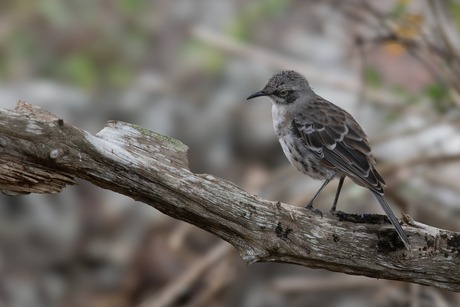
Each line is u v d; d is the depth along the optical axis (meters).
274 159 14.08
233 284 12.00
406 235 7.65
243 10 16.38
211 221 7.25
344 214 7.72
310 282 11.73
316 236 7.57
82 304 11.88
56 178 6.54
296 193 13.04
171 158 7.05
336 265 7.71
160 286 12.23
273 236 7.43
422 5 13.27
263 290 11.97
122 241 12.87
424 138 13.80
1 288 11.88
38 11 16.25
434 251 7.69
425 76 14.91
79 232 12.87
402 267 7.70
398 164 12.02
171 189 6.98
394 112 13.38
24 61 15.59
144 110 14.61
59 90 14.77
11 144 6.18
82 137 6.46
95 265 12.55
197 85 15.48
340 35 14.88
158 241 12.80
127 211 13.20
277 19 16.50
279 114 9.98
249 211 7.29
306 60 15.56
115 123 7.04
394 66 15.22
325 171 9.62
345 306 11.69
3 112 6.14
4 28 16.12
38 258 12.41
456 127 12.82
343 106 14.26
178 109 14.65
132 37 16.20
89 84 14.88
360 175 9.02
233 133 14.31
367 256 7.66
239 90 15.13
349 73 14.95
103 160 6.64
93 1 16.44
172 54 16.09
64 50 15.86
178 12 16.61
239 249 7.47
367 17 13.95
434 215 12.53
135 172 6.80
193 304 11.61
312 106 9.79
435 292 11.34
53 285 12.12
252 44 15.92
